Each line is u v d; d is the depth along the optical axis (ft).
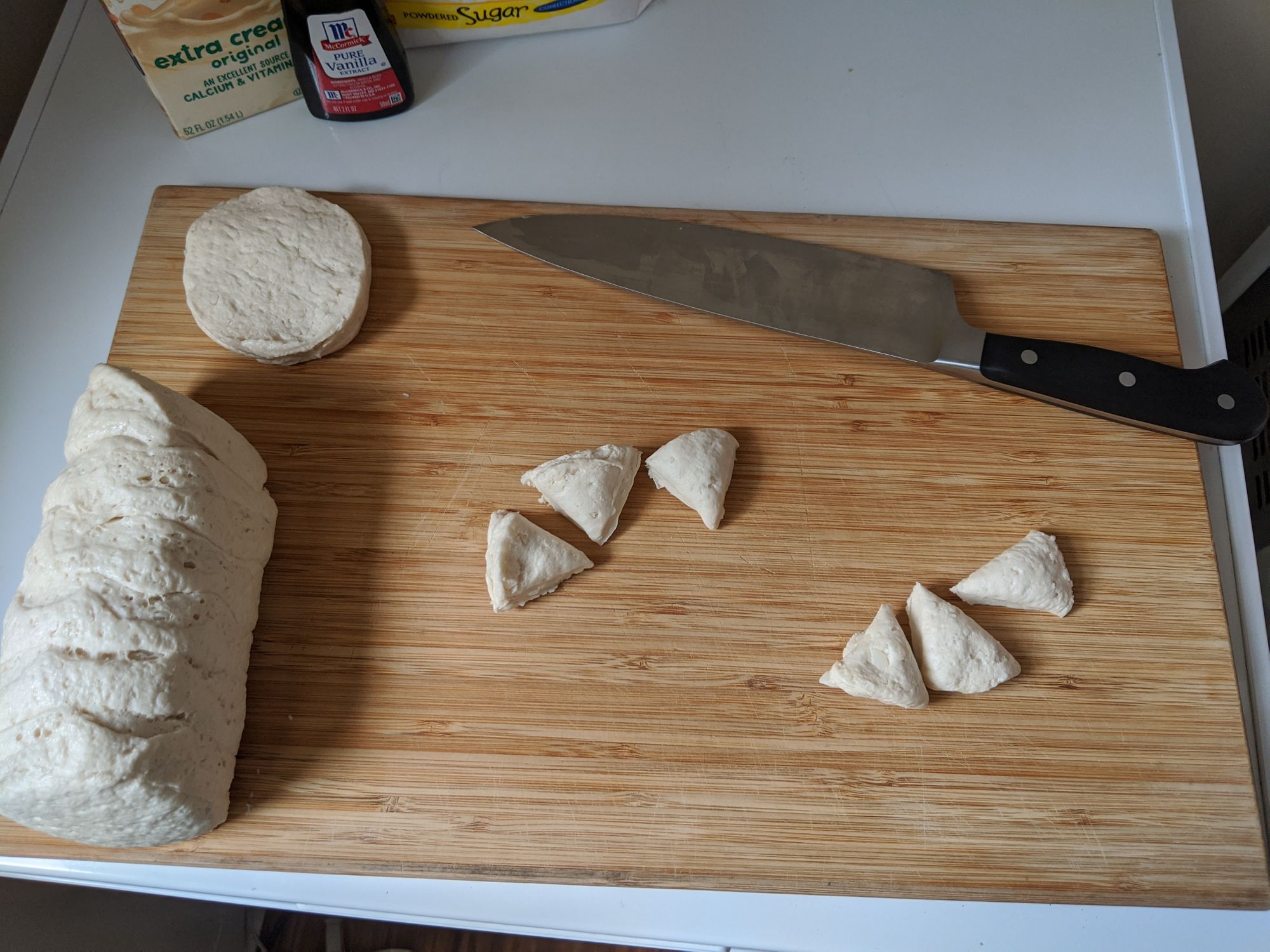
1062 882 1.15
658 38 1.58
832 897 1.17
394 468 1.29
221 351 1.33
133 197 1.46
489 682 1.20
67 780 0.98
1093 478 1.30
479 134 1.51
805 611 1.24
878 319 1.34
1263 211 1.91
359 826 1.15
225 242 1.31
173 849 1.14
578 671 1.21
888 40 1.58
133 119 1.51
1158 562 1.27
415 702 1.19
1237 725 1.20
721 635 1.23
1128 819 1.17
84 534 1.07
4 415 1.35
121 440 1.11
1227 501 1.34
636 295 1.37
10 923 1.41
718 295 1.35
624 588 1.24
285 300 1.30
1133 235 1.42
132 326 1.34
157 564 1.06
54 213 1.45
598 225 1.39
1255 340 1.81
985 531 1.28
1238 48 1.70
